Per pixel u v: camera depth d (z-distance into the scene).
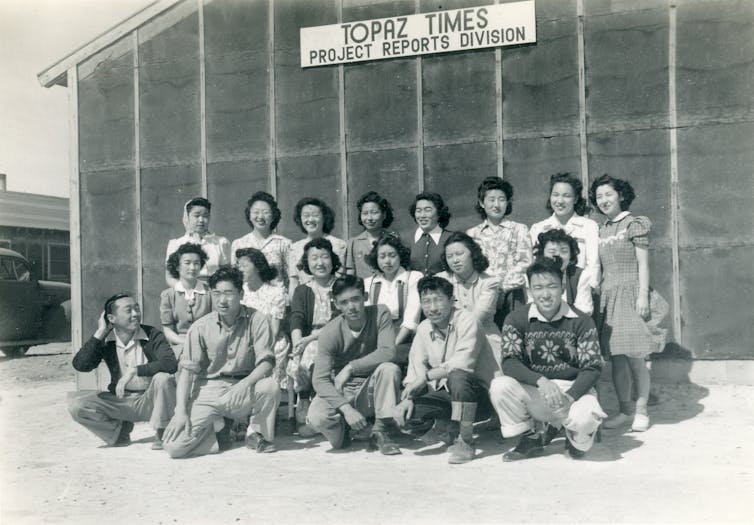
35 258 19.44
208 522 4.00
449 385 5.15
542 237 5.80
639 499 4.12
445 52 8.09
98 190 9.35
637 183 7.53
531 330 5.19
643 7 7.49
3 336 12.89
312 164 8.59
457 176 8.09
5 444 6.13
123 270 9.26
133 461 5.45
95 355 5.95
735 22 7.25
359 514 4.03
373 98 8.36
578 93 7.69
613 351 5.86
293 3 8.62
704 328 7.35
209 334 5.69
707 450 5.17
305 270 6.28
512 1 7.85
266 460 5.36
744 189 7.23
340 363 5.62
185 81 9.02
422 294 5.27
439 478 4.71
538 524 3.78
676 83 7.41
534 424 5.25
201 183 8.97
